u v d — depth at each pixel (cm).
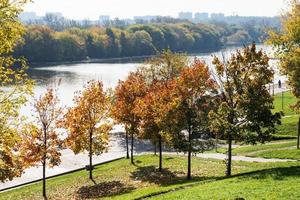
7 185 5116
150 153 6644
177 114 4312
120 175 5134
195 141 4409
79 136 4959
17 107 2289
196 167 5181
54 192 4622
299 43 4319
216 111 4262
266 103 3925
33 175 5541
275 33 4419
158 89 5412
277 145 5978
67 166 5994
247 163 5078
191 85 4303
